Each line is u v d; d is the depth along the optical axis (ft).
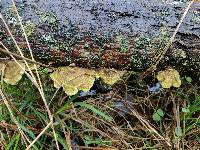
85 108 1.27
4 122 1.20
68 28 1.04
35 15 1.03
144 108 1.34
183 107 1.29
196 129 1.26
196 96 1.27
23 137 1.13
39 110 1.27
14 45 1.08
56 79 1.15
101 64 1.13
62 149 1.24
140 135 1.29
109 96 1.33
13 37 1.04
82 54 1.09
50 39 1.06
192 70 1.14
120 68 1.15
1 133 1.19
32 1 1.02
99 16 1.03
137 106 1.34
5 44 1.08
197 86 1.30
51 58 1.11
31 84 1.28
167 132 1.28
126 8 1.03
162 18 1.04
